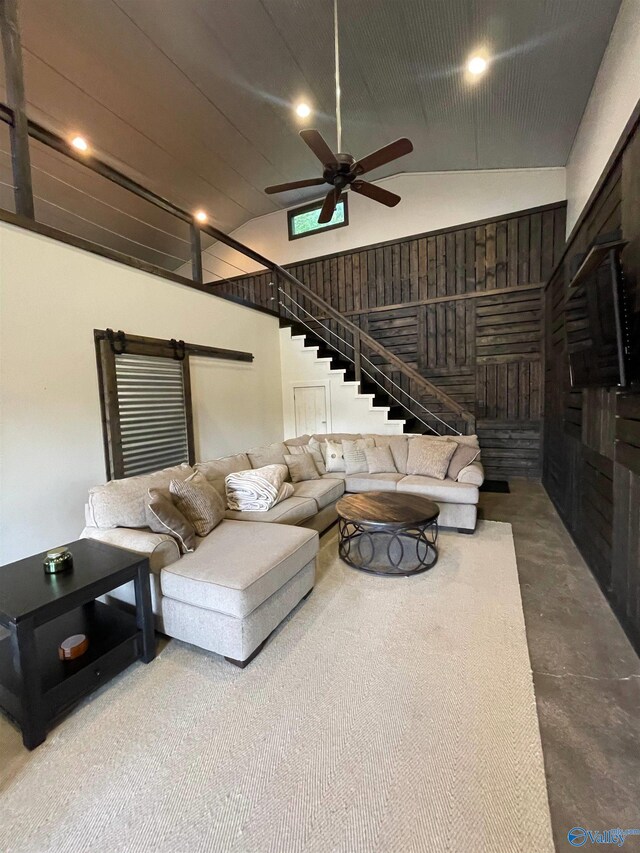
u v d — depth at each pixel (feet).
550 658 6.28
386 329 21.22
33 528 9.07
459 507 11.88
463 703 5.40
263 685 5.86
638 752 4.63
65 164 15.93
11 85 8.71
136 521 7.92
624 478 7.14
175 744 4.90
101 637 6.17
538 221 17.57
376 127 15.02
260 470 11.32
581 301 8.50
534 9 9.07
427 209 19.72
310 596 8.34
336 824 3.94
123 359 11.44
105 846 3.81
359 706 5.40
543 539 11.30
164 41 11.10
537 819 3.93
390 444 14.80
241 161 17.70
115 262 11.10
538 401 18.07
